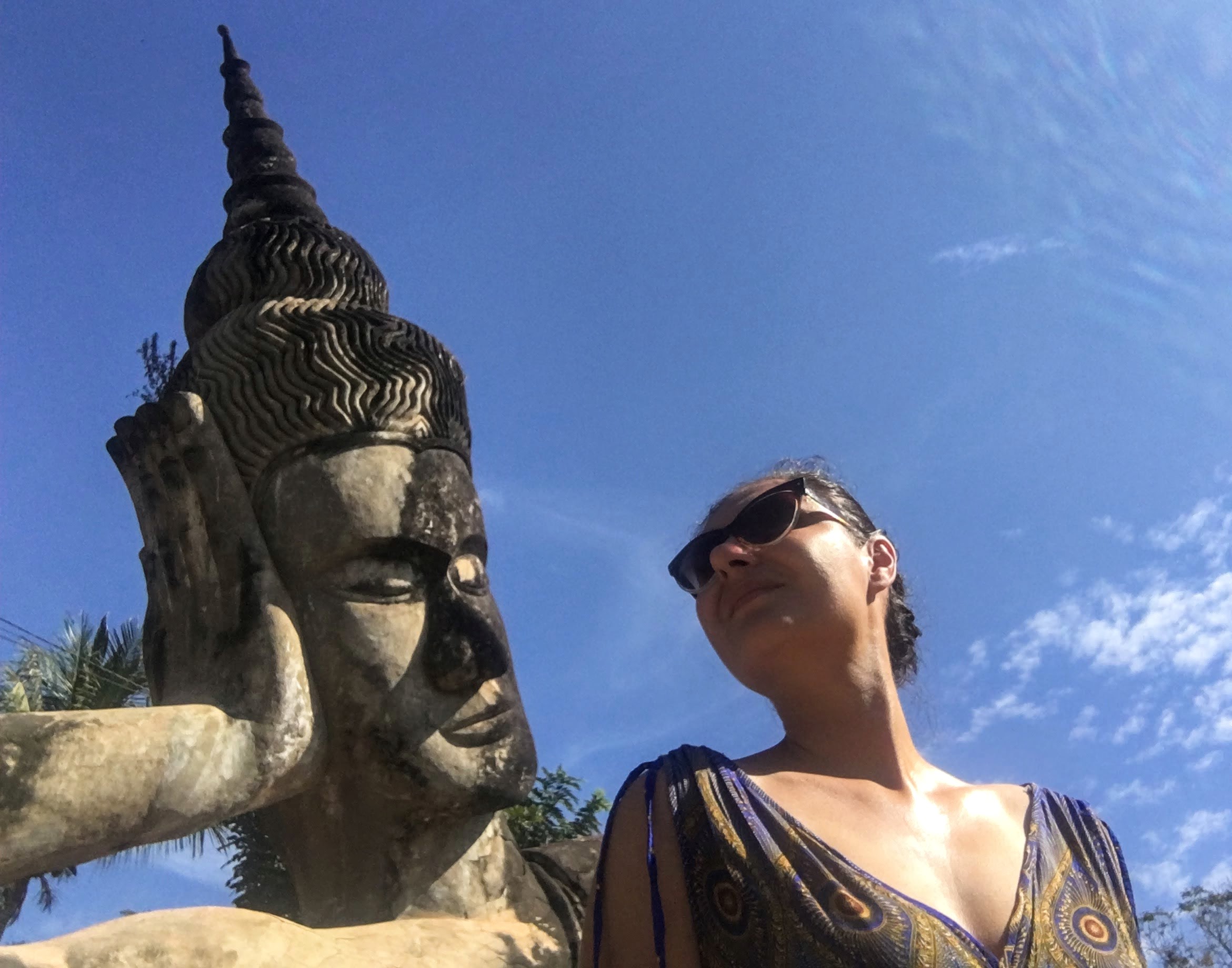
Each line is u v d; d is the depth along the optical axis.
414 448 1.62
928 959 0.71
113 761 1.19
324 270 1.78
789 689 0.95
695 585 1.07
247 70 2.23
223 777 1.29
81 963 1.05
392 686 1.45
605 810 3.47
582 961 0.85
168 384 1.75
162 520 1.54
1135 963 0.80
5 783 1.11
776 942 0.74
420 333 1.74
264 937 1.17
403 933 1.31
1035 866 0.82
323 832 1.46
